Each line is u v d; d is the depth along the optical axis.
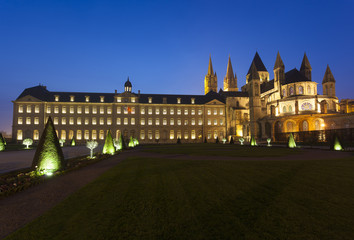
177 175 11.93
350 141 41.16
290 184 9.60
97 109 77.69
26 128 72.62
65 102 75.31
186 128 82.44
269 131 72.75
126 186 9.71
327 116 59.91
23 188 9.61
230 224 5.68
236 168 13.93
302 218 6.00
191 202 7.41
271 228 5.43
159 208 6.89
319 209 6.64
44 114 73.94
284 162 16.72
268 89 93.25
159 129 80.81
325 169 13.23
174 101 84.69
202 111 83.81
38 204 7.70
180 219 6.03
